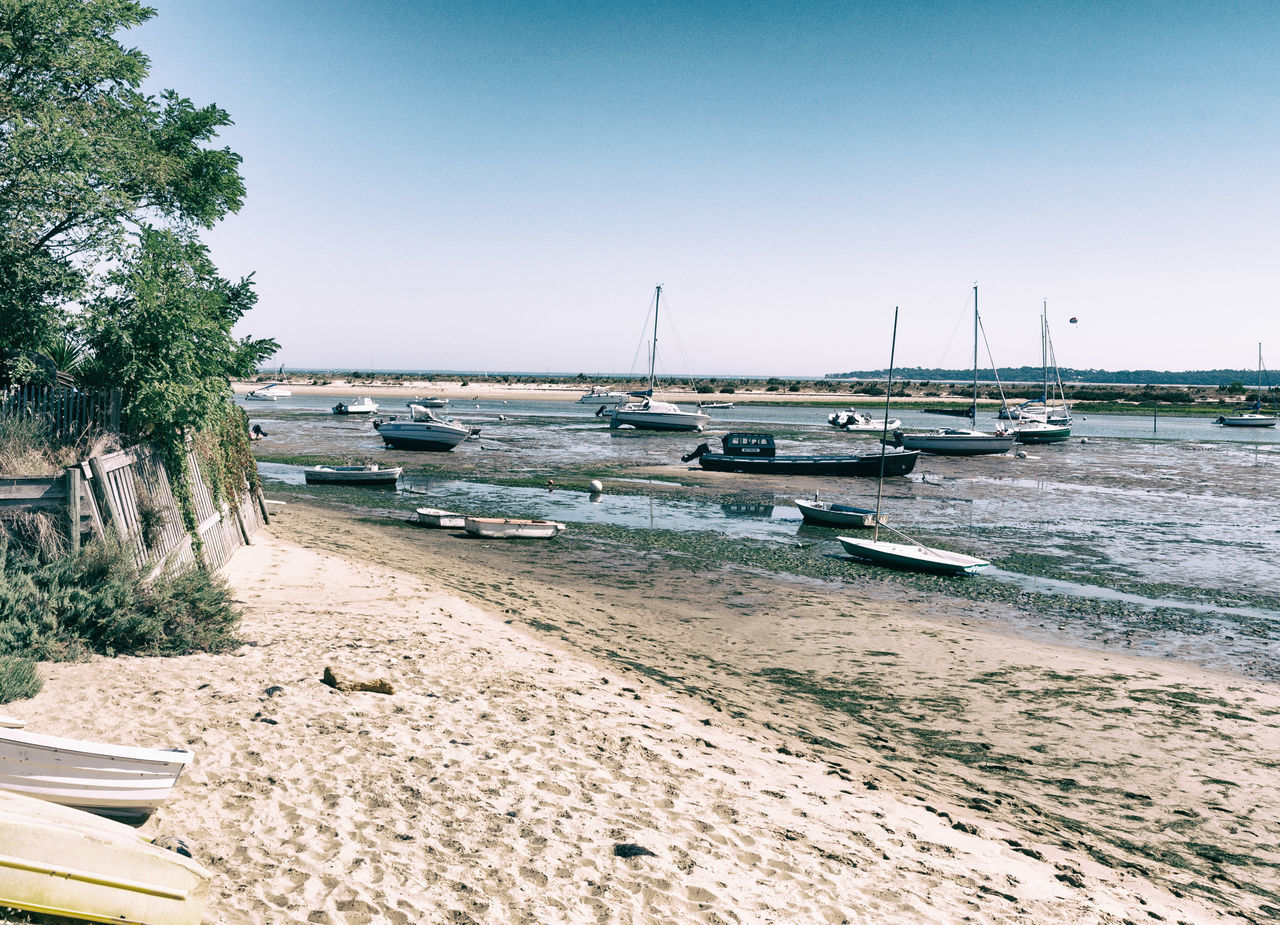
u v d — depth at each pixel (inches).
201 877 176.2
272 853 210.2
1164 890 274.7
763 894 225.6
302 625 460.4
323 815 234.2
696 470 1822.1
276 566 646.5
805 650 577.6
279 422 3061.0
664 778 303.1
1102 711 474.3
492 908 199.0
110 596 357.1
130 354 480.7
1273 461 2169.0
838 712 451.2
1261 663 577.9
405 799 251.9
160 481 496.4
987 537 1086.4
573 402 5093.5
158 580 390.6
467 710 346.0
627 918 203.5
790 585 792.9
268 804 235.9
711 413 4510.3
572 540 995.3
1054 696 497.7
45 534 375.2
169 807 225.5
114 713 283.3
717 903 216.8
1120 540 1069.1
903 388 7559.1
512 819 249.4
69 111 504.7
